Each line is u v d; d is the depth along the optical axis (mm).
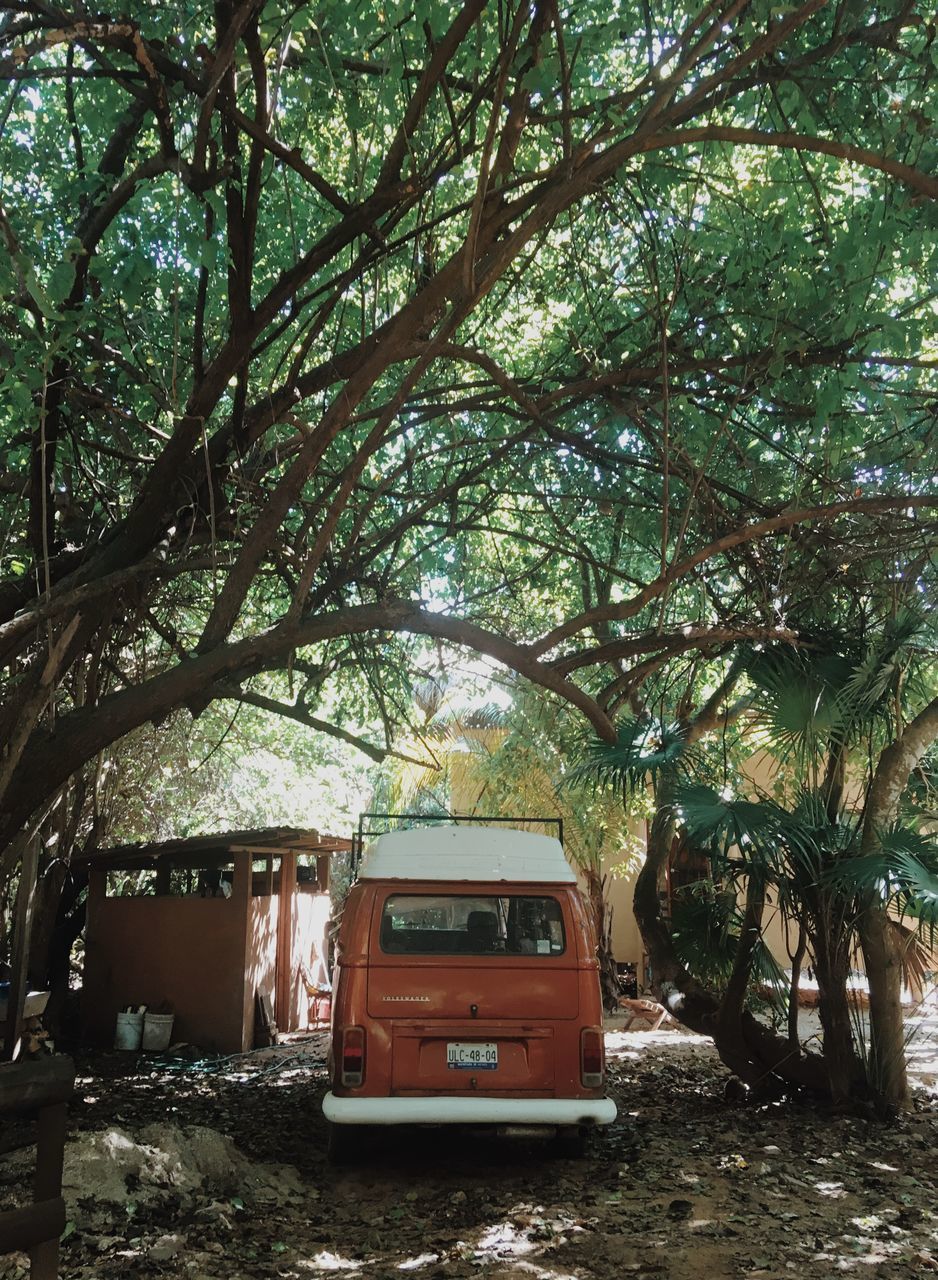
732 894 10055
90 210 6812
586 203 8023
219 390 6262
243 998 13523
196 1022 13602
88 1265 5238
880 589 8930
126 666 10930
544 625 11516
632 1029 14773
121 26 4910
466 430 9930
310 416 9180
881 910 8711
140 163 6863
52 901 14398
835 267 6855
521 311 9781
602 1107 7129
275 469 8648
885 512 7680
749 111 6969
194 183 5578
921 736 8828
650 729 9586
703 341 8062
